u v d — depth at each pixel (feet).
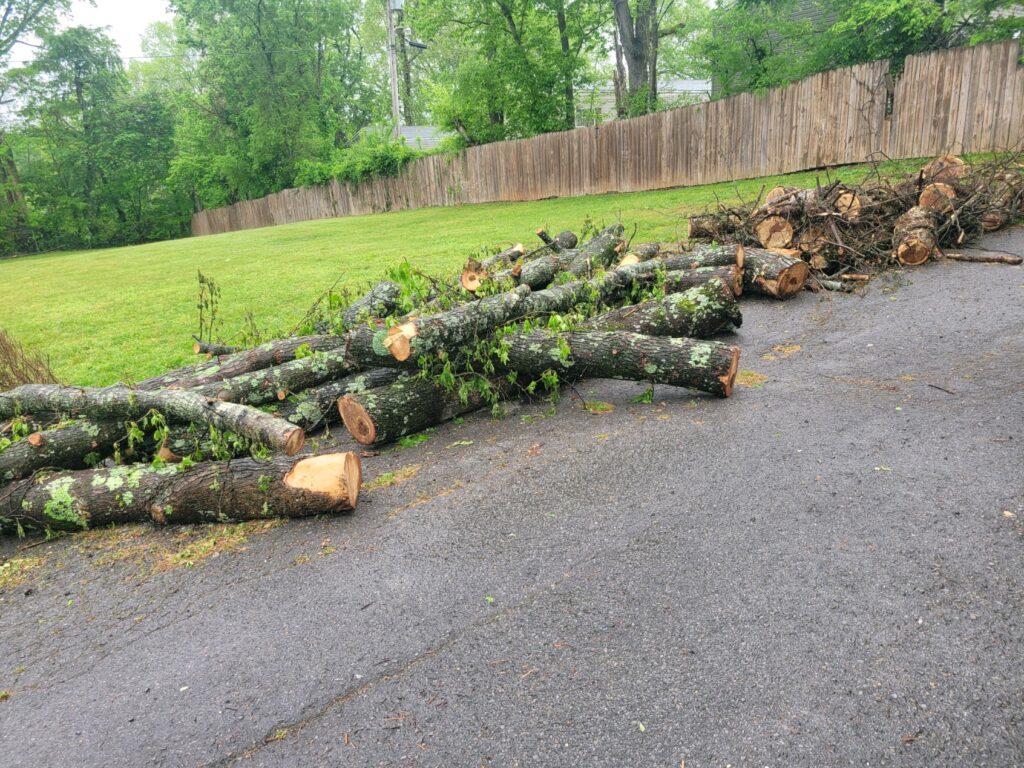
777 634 8.16
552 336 16.78
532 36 85.51
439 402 16.11
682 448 13.48
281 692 8.18
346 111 166.81
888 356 17.34
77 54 138.10
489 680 7.98
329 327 20.79
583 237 29.17
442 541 11.10
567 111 88.07
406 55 167.43
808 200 25.76
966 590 8.54
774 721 6.98
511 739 7.13
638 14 75.25
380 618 9.34
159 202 157.38
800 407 14.87
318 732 7.52
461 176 85.25
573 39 86.48
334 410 16.92
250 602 10.07
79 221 142.82
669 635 8.36
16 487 13.16
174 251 69.46
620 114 78.43
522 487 12.66
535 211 61.11
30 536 13.28
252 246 64.23
